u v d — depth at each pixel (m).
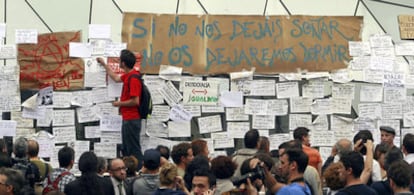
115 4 14.73
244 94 14.77
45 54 14.51
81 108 14.45
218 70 14.73
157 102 14.52
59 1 14.68
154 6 14.80
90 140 14.41
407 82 15.18
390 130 13.39
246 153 12.16
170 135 14.51
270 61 14.86
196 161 10.52
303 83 14.91
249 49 14.84
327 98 14.95
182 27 14.73
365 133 12.27
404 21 15.34
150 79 14.57
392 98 15.11
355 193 9.50
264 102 14.80
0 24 14.49
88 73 14.47
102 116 14.39
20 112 14.40
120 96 14.36
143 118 14.03
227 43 14.80
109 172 11.71
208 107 14.66
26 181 10.58
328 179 9.98
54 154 14.38
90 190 10.34
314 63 14.97
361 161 9.63
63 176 11.06
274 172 10.23
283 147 10.49
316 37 15.02
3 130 14.34
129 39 14.59
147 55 14.59
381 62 15.13
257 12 15.02
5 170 9.03
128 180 11.20
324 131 14.89
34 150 12.15
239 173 11.61
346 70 15.02
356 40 15.12
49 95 14.45
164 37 14.66
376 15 15.29
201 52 14.73
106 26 14.59
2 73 14.45
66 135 14.43
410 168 9.65
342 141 12.44
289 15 14.99
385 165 10.61
